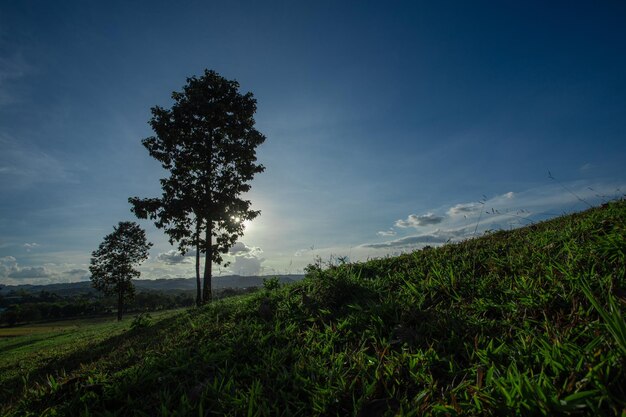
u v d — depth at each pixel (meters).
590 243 4.08
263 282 8.09
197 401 3.24
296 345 4.11
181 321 8.67
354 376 3.15
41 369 7.73
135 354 5.51
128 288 43.22
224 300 10.64
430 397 2.56
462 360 3.02
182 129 22.00
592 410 1.80
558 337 2.67
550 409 1.96
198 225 21.08
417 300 4.44
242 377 3.62
